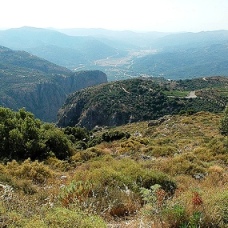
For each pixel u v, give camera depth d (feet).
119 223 23.31
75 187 28.02
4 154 69.41
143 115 389.19
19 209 21.70
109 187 29.84
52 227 17.33
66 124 497.05
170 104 392.88
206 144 81.61
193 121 148.25
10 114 83.92
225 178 43.50
